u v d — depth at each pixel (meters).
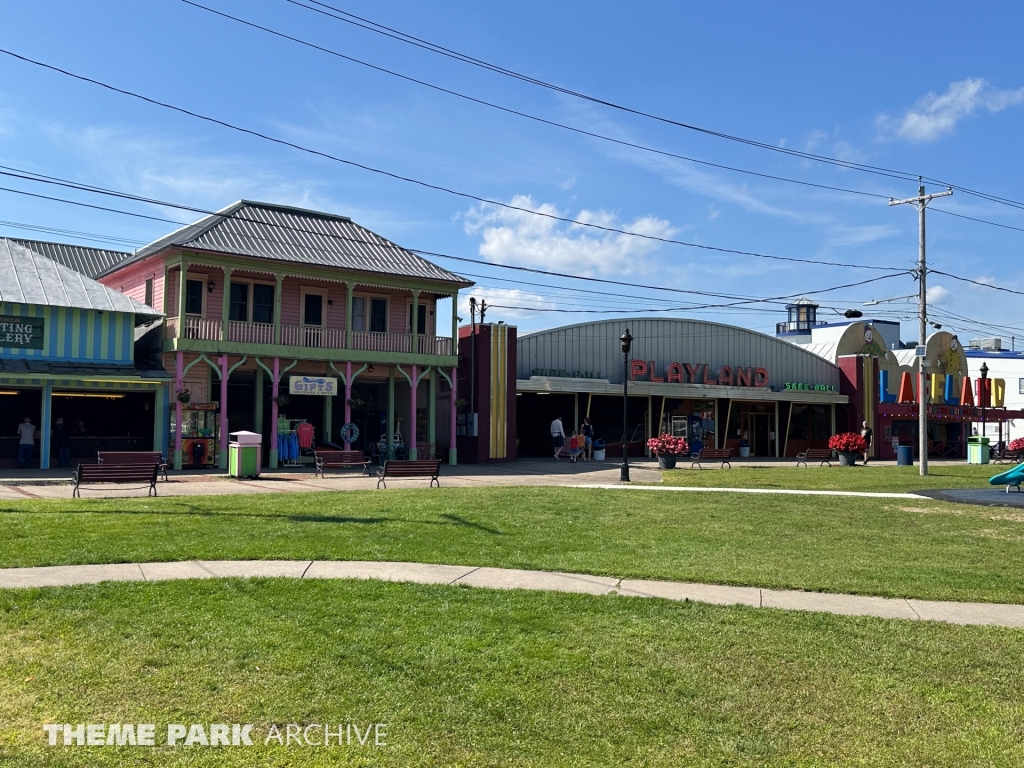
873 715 6.04
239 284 30.83
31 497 17.00
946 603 9.42
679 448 31.22
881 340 50.34
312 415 34.38
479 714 5.93
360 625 7.88
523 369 36.66
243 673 6.57
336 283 32.59
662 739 5.61
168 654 6.93
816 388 46.59
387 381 36.44
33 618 7.85
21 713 5.75
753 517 16.11
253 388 32.84
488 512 15.61
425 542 12.36
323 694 6.20
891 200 32.69
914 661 7.20
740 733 5.72
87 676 6.41
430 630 7.78
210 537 12.14
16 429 27.41
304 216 34.22
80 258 36.66
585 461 36.38
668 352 41.22
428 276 32.69
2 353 24.83
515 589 9.53
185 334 27.52
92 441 27.94
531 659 7.03
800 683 6.63
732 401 43.88
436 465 21.83
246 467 23.42
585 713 5.99
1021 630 8.25
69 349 26.05
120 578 9.51
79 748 5.28
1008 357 63.56
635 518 15.63
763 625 8.20
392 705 6.05
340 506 15.88
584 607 8.76
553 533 13.63
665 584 10.08
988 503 18.97
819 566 11.32
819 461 38.91
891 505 18.61
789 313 67.25
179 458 27.06
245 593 8.96
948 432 53.16
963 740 5.64
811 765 5.29
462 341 35.34
